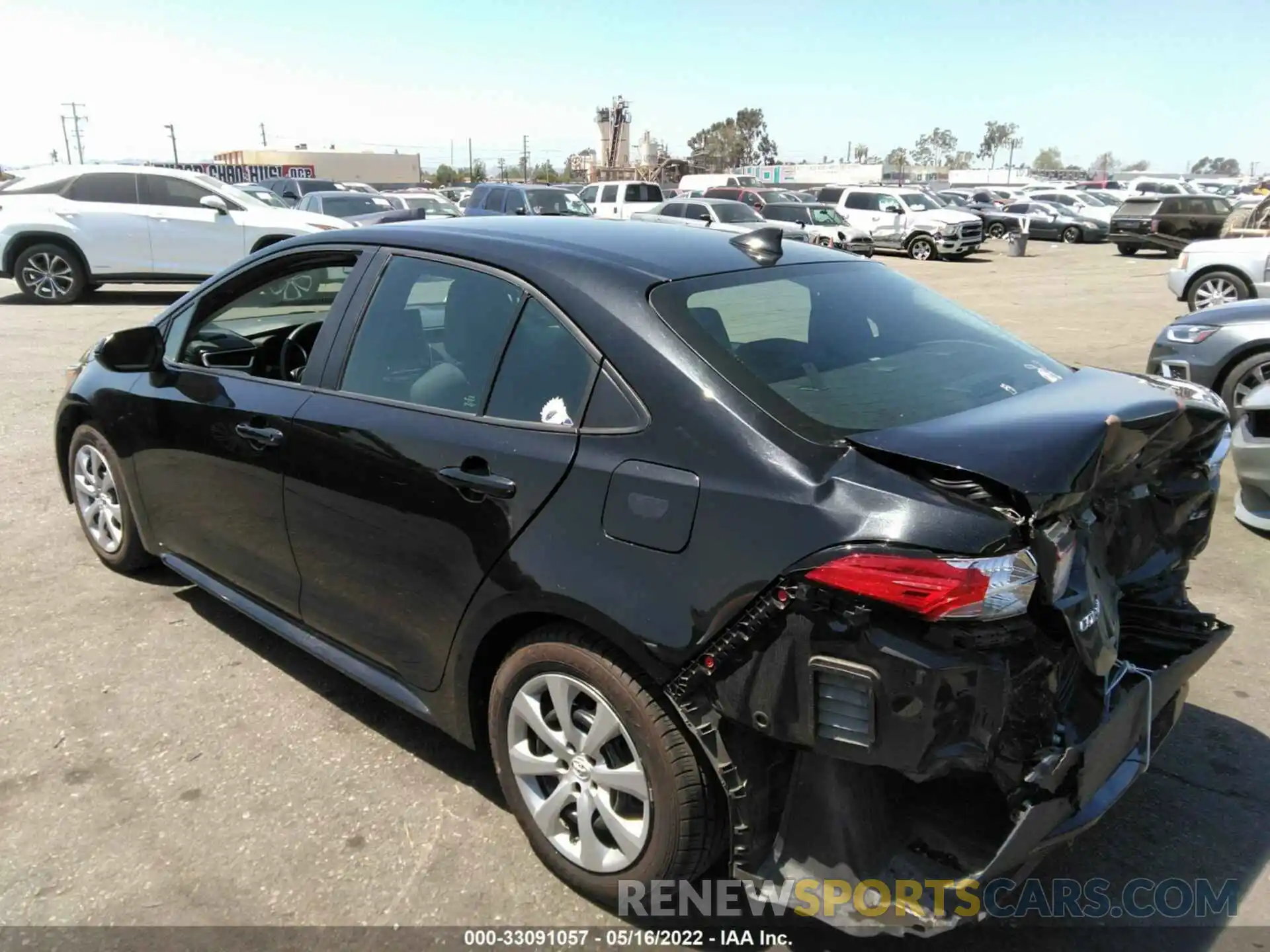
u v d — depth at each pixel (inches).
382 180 3193.9
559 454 98.5
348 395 123.3
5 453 256.1
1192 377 279.6
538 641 100.2
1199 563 194.7
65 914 99.7
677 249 116.5
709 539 86.3
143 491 161.2
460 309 115.0
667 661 87.4
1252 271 493.4
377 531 116.2
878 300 121.0
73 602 169.8
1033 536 79.6
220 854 108.8
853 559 78.4
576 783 100.7
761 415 89.7
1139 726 95.5
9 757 125.5
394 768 125.3
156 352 150.9
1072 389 104.1
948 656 77.7
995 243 1384.1
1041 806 81.9
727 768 87.4
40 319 502.9
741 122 4675.2
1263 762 127.6
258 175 2086.6
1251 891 105.0
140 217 560.1
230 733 132.1
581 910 101.6
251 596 145.0
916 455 82.2
